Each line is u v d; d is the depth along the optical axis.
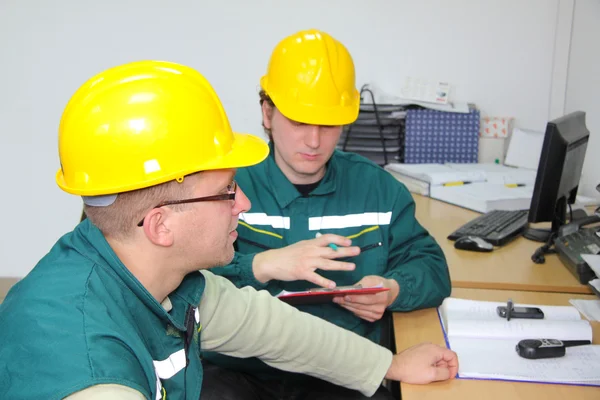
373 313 1.47
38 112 3.18
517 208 2.39
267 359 1.27
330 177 1.68
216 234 0.97
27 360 0.76
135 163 0.89
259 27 3.04
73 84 3.14
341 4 2.99
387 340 1.89
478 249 1.96
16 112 3.18
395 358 1.28
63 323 0.80
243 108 3.17
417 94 3.02
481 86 3.03
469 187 2.56
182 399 1.02
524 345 1.27
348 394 1.51
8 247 3.37
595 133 2.88
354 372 1.28
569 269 1.77
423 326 1.47
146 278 0.95
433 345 1.29
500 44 2.96
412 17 2.97
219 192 0.96
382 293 1.45
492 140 3.04
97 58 3.11
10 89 3.15
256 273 1.48
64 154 0.90
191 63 3.11
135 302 0.92
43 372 0.74
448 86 2.99
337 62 1.56
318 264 1.42
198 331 1.12
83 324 0.80
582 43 2.86
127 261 0.94
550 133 1.84
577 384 1.17
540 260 1.85
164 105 0.90
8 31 3.06
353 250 1.45
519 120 3.05
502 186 2.57
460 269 1.80
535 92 3.00
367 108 2.91
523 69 2.98
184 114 0.92
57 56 3.10
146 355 0.85
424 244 1.67
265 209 1.67
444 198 2.57
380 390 1.52
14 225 3.35
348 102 1.57
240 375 1.59
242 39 3.07
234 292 1.25
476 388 1.17
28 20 3.05
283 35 3.05
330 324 1.34
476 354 1.29
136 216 0.90
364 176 1.74
